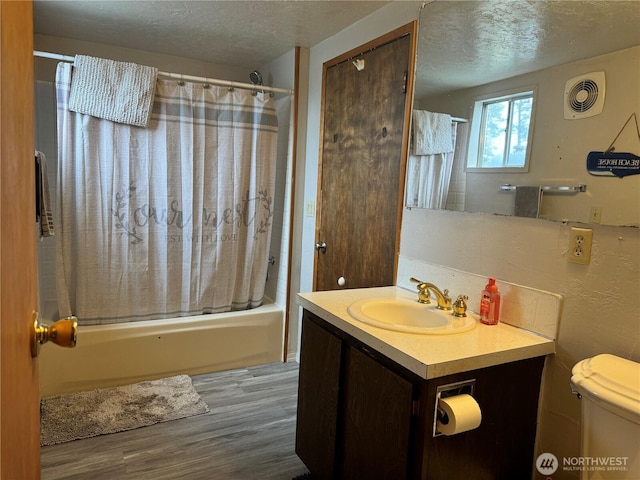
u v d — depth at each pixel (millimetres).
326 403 1706
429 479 1273
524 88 1497
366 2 2158
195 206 2840
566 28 1362
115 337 2617
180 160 2777
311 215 2957
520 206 1516
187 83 2742
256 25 2535
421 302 1792
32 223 797
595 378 1104
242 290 3088
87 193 2559
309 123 2969
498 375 1350
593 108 1290
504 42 1566
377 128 2246
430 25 1891
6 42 576
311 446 1824
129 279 2732
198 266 2898
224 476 1911
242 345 3018
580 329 1342
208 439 2174
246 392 2672
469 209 1713
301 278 3125
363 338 1463
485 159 1645
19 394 667
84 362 2549
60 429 2158
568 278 1370
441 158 1845
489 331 1496
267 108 2965
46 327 808
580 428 1219
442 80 1834
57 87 2447
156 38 2867
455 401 1236
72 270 2607
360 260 2404
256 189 3006
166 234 2791
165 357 2770
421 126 1956
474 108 1689
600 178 1275
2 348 556
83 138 2514
